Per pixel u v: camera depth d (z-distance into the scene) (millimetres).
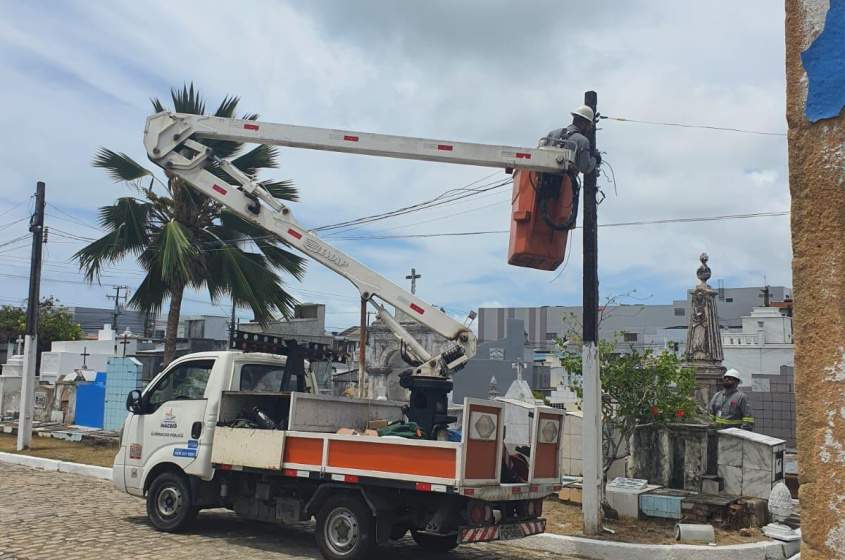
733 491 11109
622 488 10977
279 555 8508
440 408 8789
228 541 9195
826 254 2883
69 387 22406
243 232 17312
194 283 17484
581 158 8742
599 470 9797
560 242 8891
